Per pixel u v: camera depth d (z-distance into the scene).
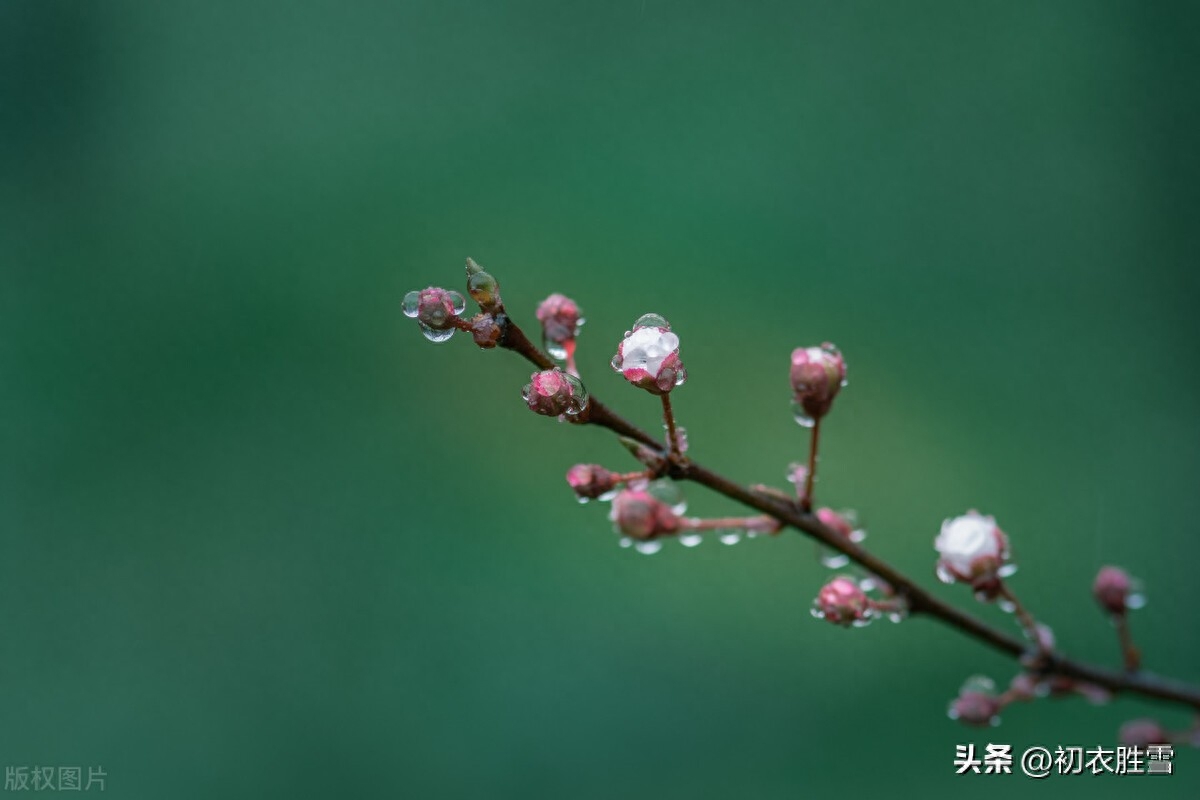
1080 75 0.79
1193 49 0.77
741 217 0.75
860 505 0.65
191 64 0.81
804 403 0.35
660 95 0.79
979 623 0.36
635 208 0.75
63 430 0.68
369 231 0.75
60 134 0.79
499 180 0.77
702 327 0.70
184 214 0.76
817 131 0.79
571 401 0.35
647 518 0.35
